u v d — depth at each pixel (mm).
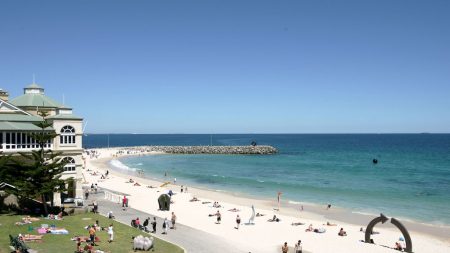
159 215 47469
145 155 184375
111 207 48250
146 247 29094
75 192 46375
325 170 113375
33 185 36281
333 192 72812
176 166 130250
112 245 29797
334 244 36531
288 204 60156
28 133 41344
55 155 38812
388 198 66312
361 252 33812
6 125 39875
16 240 25594
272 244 36156
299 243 32781
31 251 26172
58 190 37750
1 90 48312
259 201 62750
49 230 31703
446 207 58375
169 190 68375
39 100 51281
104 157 163250
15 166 36438
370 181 88812
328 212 54344
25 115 45375
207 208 54719
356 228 44219
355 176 98500
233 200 63406
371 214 53312
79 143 46531
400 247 35125
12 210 38438
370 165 128000
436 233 42875
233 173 107500
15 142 40406
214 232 40625
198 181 90125
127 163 142500
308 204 60562
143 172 104688
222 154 193250
